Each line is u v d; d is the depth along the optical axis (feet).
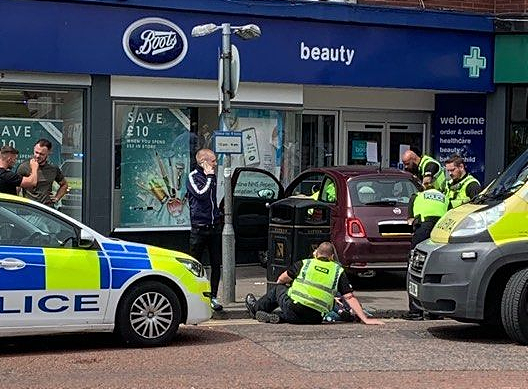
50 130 43.50
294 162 49.08
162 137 45.96
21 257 26.68
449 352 28.07
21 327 26.61
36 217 27.48
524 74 50.42
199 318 29.50
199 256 36.52
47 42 41.96
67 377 24.17
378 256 40.27
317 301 33.53
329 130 53.47
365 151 54.39
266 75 46.47
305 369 25.27
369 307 37.50
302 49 47.09
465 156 53.52
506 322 28.86
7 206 27.27
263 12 46.01
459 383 23.63
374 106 53.88
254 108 47.55
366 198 40.83
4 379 23.91
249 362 26.32
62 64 42.34
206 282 29.94
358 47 48.26
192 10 44.52
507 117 51.57
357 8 47.91
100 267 27.71
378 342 29.84
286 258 37.42
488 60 51.03
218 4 45.03
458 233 29.71
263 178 48.21
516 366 25.99
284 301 33.94
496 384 23.57
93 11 42.70
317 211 37.24
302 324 33.96
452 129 53.98
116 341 29.96
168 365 25.86
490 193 31.63
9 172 34.71
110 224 44.21
